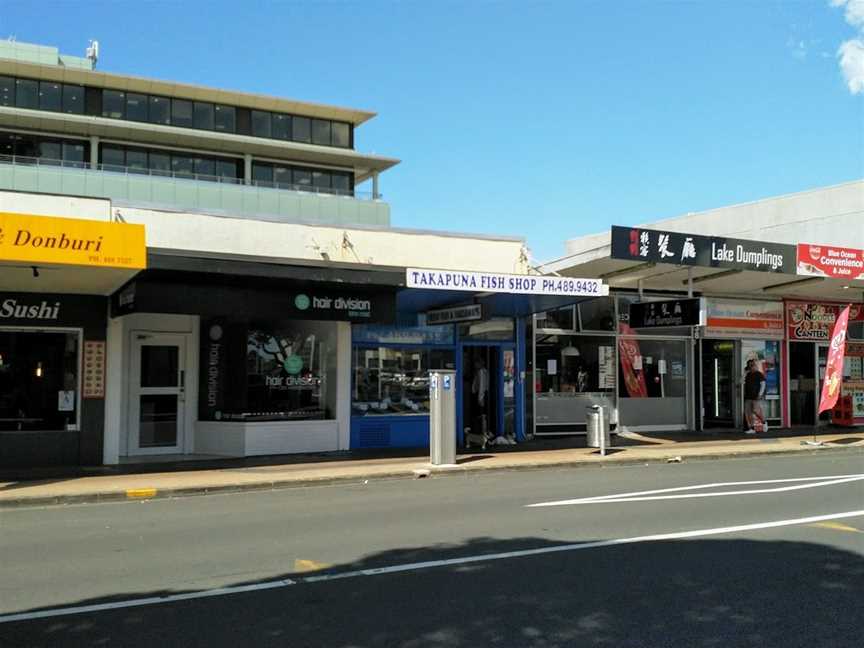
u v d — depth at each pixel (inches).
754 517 366.6
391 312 578.6
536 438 739.4
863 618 218.1
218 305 522.9
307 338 629.0
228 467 538.0
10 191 498.9
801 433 819.4
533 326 743.7
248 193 1171.9
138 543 314.7
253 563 279.3
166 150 1825.8
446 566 273.9
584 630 207.8
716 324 830.5
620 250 618.5
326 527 346.0
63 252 411.5
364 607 227.5
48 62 2023.9
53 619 217.5
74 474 498.9
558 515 373.7
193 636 203.3
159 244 551.5
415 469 532.4
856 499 420.5
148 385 599.8
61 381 538.3
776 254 697.0
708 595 239.1
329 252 611.8
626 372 794.2
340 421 634.2
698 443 719.7
